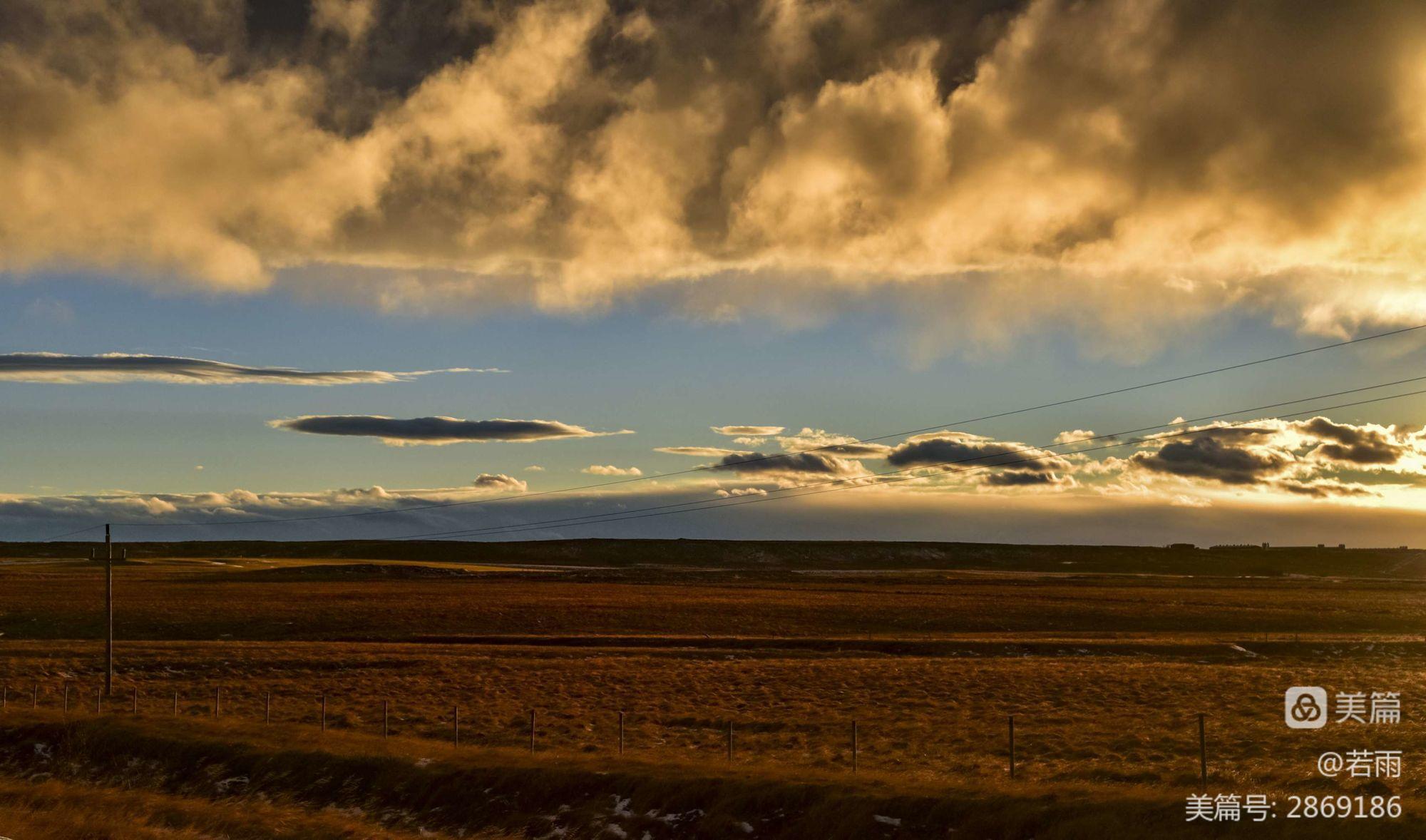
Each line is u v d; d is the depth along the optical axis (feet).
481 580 580.30
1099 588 545.03
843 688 214.07
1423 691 205.26
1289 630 359.66
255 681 226.17
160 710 192.75
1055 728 161.89
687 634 335.06
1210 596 487.20
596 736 163.22
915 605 414.00
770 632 343.46
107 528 199.11
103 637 319.47
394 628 336.08
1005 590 518.78
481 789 122.42
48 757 149.38
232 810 116.88
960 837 94.58
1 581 489.26
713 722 175.42
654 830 108.17
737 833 104.22
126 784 136.46
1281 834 83.46
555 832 111.24
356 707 192.24
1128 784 116.37
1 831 95.14
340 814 120.16
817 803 105.40
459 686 217.97
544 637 313.53
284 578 569.23
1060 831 90.38
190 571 620.90
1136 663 260.83
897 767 130.41
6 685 219.82
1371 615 401.49
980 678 226.79
